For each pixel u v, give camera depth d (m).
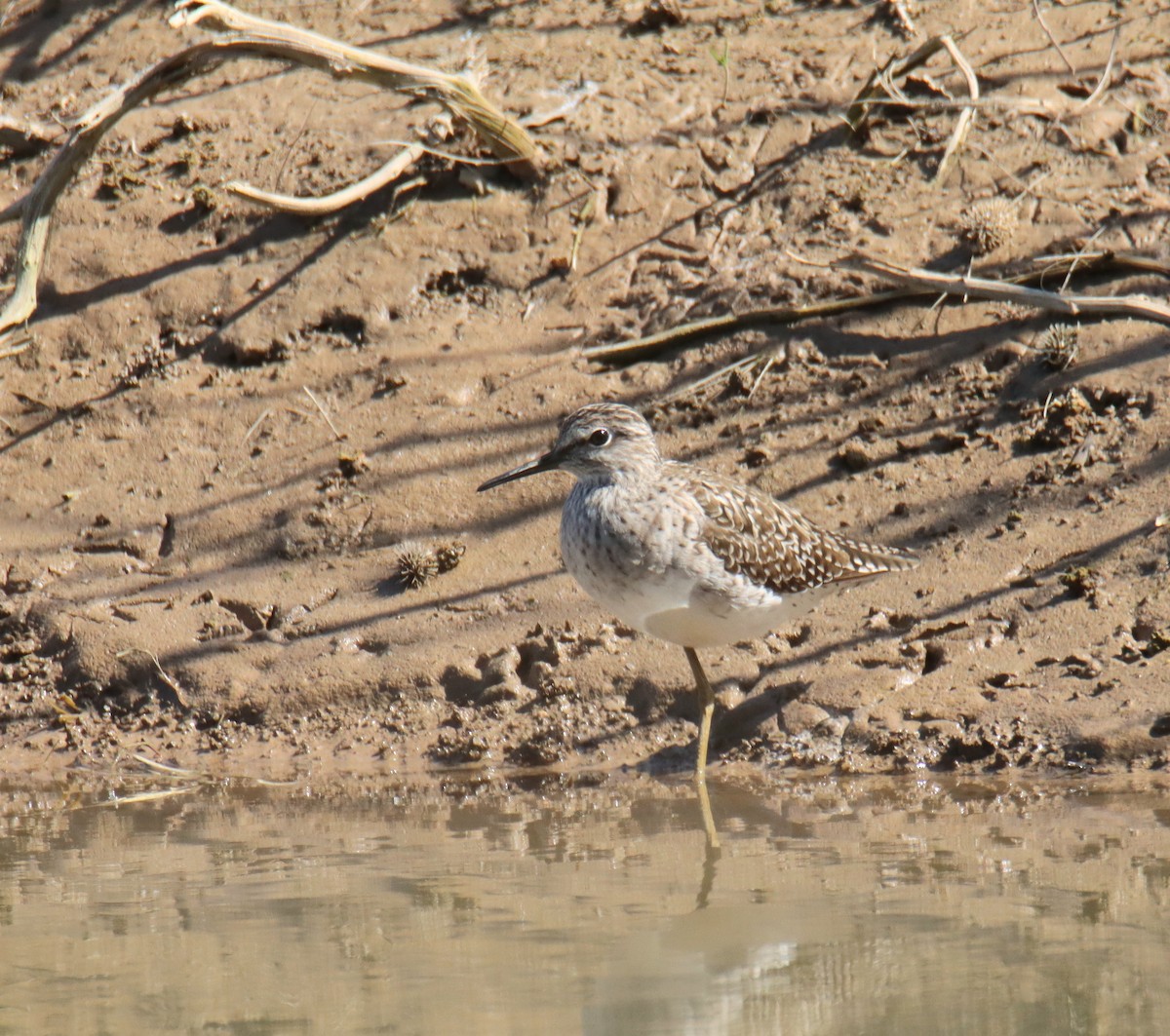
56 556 12.69
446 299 14.22
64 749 11.23
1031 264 13.20
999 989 6.50
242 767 10.81
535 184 14.74
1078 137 14.22
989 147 14.29
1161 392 11.98
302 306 14.15
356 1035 6.31
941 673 10.43
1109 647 10.26
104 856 8.95
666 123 15.15
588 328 13.79
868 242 13.75
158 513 12.91
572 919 7.57
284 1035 6.33
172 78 13.54
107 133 15.80
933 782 9.61
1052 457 11.85
